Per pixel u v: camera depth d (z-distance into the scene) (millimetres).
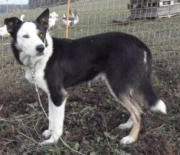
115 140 2012
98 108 2396
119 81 1986
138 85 2000
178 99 2430
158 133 2053
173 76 2811
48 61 1986
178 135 2041
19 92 2660
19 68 2992
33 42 1905
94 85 2766
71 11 4773
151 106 2014
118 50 1992
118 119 2250
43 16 2035
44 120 2277
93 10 4379
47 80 1998
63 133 2109
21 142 2021
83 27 4160
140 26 3965
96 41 2053
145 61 2008
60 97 2012
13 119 2287
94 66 2066
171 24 4125
